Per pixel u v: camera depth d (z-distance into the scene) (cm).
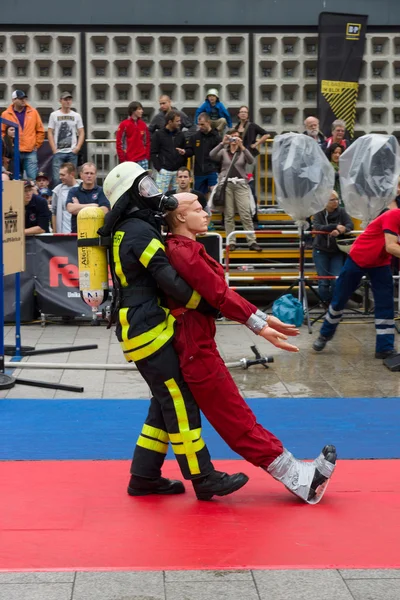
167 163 1423
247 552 475
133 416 769
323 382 905
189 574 446
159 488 573
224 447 685
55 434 712
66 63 1519
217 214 1511
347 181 1152
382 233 972
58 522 520
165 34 1523
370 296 1402
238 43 1529
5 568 452
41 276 1215
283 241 1482
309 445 688
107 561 462
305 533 504
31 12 1500
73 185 1307
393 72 1545
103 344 1092
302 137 1161
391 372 952
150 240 532
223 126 1453
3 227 878
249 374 944
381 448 681
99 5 1506
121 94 1535
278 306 1176
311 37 1529
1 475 611
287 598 420
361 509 546
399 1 1523
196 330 540
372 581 439
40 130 1454
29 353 1019
